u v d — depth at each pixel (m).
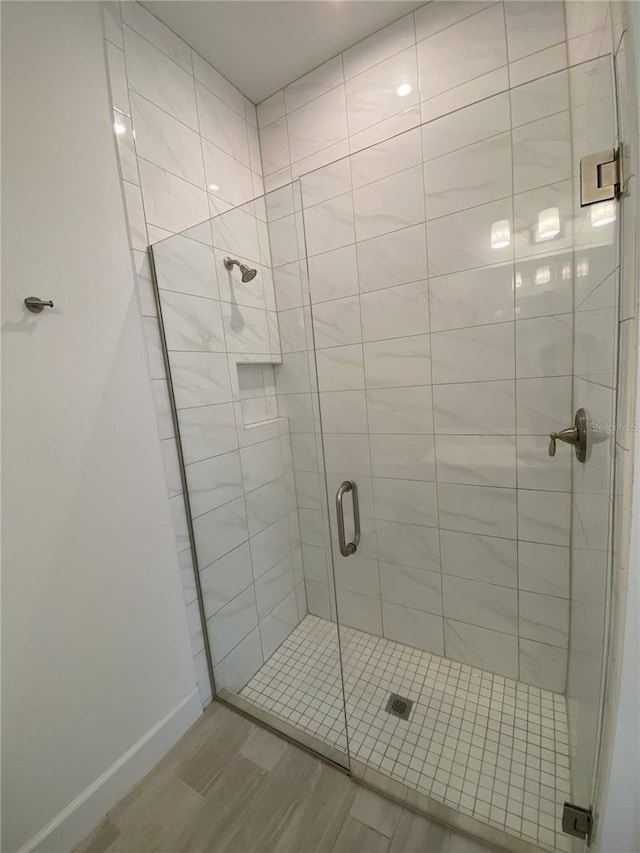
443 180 1.36
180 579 1.39
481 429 1.44
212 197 1.51
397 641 1.75
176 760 1.28
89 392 1.09
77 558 1.06
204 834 1.06
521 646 1.49
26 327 0.94
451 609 1.61
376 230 1.51
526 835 0.99
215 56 1.47
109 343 1.14
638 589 0.60
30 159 0.95
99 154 1.11
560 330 1.25
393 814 1.07
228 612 1.58
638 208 0.53
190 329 1.41
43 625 0.98
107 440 1.14
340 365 1.68
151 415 1.27
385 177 1.46
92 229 1.09
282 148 1.72
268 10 1.30
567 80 1.12
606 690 0.73
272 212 1.69
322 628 1.88
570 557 1.34
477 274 1.36
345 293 1.61
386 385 1.60
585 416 0.98
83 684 1.07
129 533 1.20
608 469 0.71
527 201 1.23
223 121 1.57
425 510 1.60
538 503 1.38
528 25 1.19
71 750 1.04
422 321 1.49
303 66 1.57
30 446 0.95
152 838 1.05
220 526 1.55
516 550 1.45
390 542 1.70
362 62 1.47
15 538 0.93
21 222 0.93
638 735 0.65
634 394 0.56
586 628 0.98
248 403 1.69
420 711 1.40
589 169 0.83
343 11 1.34
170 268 1.33
